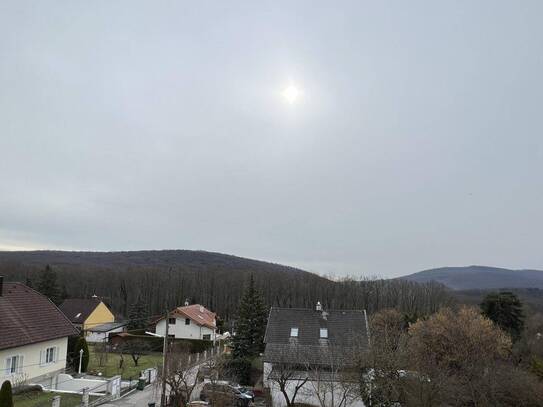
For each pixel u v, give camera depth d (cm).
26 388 2875
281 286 11344
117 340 6100
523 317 5562
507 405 2939
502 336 4181
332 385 2762
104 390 3180
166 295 10744
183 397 3138
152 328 8119
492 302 5581
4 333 2956
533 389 2964
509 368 3244
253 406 3378
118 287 11738
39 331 3281
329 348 3347
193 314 7350
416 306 9431
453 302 9156
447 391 2686
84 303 7681
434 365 2659
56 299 8031
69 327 3688
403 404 2653
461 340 3516
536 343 4594
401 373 2734
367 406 2803
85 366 3897
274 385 3438
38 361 3244
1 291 3309
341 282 11612
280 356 3566
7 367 2936
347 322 4447
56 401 2425
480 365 3158
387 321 4419
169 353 3525
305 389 3350
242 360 4559
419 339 3541
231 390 3344
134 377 3869
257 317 5184
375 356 2683
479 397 2892
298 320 4478
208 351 5762
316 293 10869
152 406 2759
